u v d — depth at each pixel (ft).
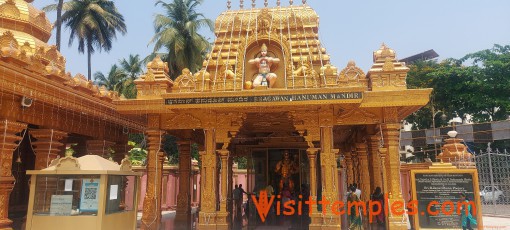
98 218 26.00
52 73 39.99
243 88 41.73
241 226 47.39
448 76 112.27
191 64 105.50
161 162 43.98
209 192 41.88
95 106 45.73
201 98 37.06
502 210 66.59
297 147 65.82
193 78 42.93
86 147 52.03
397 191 39.17
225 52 46.29
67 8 114.11
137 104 41.37
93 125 49.60
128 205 33.81
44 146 40.42
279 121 49.34
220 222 41.39
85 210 26.35
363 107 39.93
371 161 49.75
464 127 89.92
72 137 55.77
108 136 53.78
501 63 106.11
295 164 65.46
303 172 64.90
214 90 41.42
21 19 46.78
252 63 42.11
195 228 47.73
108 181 27.40
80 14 118.11
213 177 42.16
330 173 40.45
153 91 42.29
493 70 108.17
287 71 41.19
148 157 43.45
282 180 64.80
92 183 26.78
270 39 42.63
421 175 39.19
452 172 38.75
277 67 42.37
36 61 38.01
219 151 42.70
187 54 104.99
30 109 37.24
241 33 47.80
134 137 115.85
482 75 109.29
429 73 116.57
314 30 47.26
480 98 107.65
